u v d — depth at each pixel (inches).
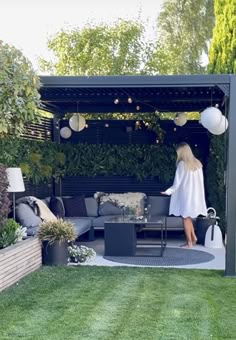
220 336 144.2
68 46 532.1
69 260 256.4
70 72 533.3
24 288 199.2
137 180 394.3
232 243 224.5
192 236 313.1
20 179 261.7
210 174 351.9
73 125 358.3
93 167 395.5
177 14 639.1
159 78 228.2
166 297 187.0
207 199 371.9
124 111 384.8
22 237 234.5
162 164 389.4
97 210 365.1
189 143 391.2
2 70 219.3
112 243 277.4
